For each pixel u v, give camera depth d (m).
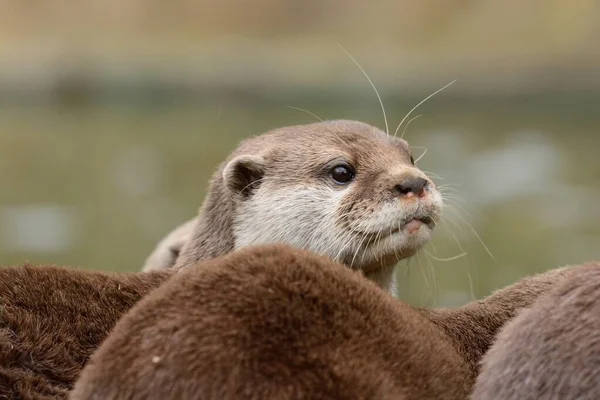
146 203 25.09
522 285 6.65
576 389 4.54
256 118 35.75
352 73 37.44
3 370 5.52
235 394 4.32
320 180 8.28
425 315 6.31
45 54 41.06
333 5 46.00
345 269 5.05
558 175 27.25
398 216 7.80
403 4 45.56
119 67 40.00
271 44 43.50
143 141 32.84
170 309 4.61
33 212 24.38
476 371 5.65
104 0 45.97
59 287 6.21
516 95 37.16
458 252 18.83
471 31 43.38
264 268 4.77
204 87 38.75
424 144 30.81
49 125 36.91
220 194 8.71
